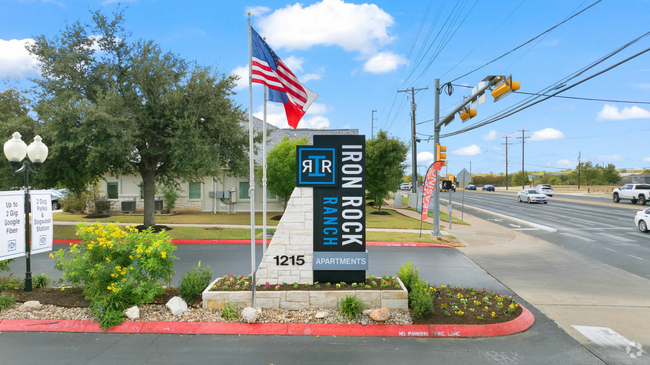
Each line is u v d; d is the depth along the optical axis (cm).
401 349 566
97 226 712
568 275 1070
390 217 2605
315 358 532
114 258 702
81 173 1598
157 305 698
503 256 1342
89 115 1344
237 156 1819
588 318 720
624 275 1075
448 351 561
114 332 612
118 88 1543
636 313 752
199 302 711
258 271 737
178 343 577
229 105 1753
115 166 1647
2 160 1427
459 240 1678
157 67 1586
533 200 3919
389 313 672
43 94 1546
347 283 737
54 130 1383
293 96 770
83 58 1552
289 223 737
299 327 625
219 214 2498
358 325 631
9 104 1656
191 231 1752
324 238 735
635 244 1595
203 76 1616
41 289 786
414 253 1384
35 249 802
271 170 2150
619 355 560
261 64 704
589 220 2455
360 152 731
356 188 732
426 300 651
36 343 570
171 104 1573
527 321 677
